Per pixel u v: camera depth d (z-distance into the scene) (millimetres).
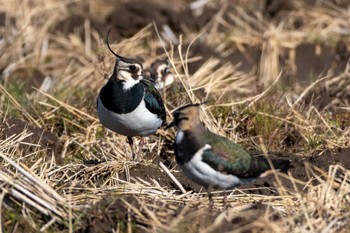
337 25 21172
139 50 19469
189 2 23922
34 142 14211
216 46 20375
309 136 14555
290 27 21422
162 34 20984
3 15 21359
